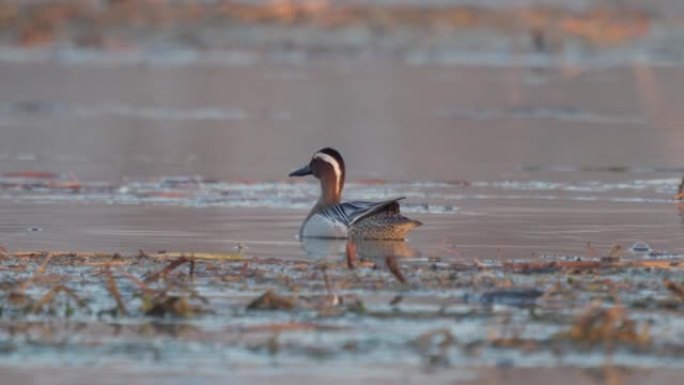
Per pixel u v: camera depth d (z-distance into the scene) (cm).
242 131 2912
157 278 1335
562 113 3225
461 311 1219
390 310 1220
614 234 1673
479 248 1563
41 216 1825
